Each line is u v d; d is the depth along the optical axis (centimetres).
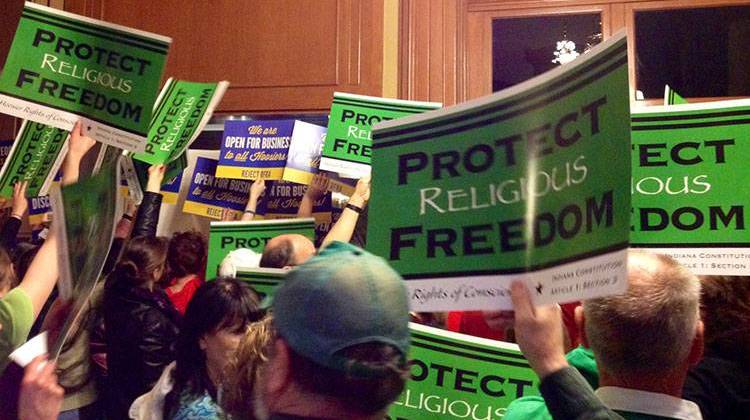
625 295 116
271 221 248
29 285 129
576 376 99
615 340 116
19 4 407
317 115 379
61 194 121
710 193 148
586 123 99
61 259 118
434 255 113
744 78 355
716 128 149
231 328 161
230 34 389
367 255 87
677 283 117
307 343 80
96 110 190
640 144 153
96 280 109
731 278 182
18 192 258
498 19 375
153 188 271
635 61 363
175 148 273
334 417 80
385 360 80
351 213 261
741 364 178
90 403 244
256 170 313
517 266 105
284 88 382
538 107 106
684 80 359
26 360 112
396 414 151
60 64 191
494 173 110
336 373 79
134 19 398
